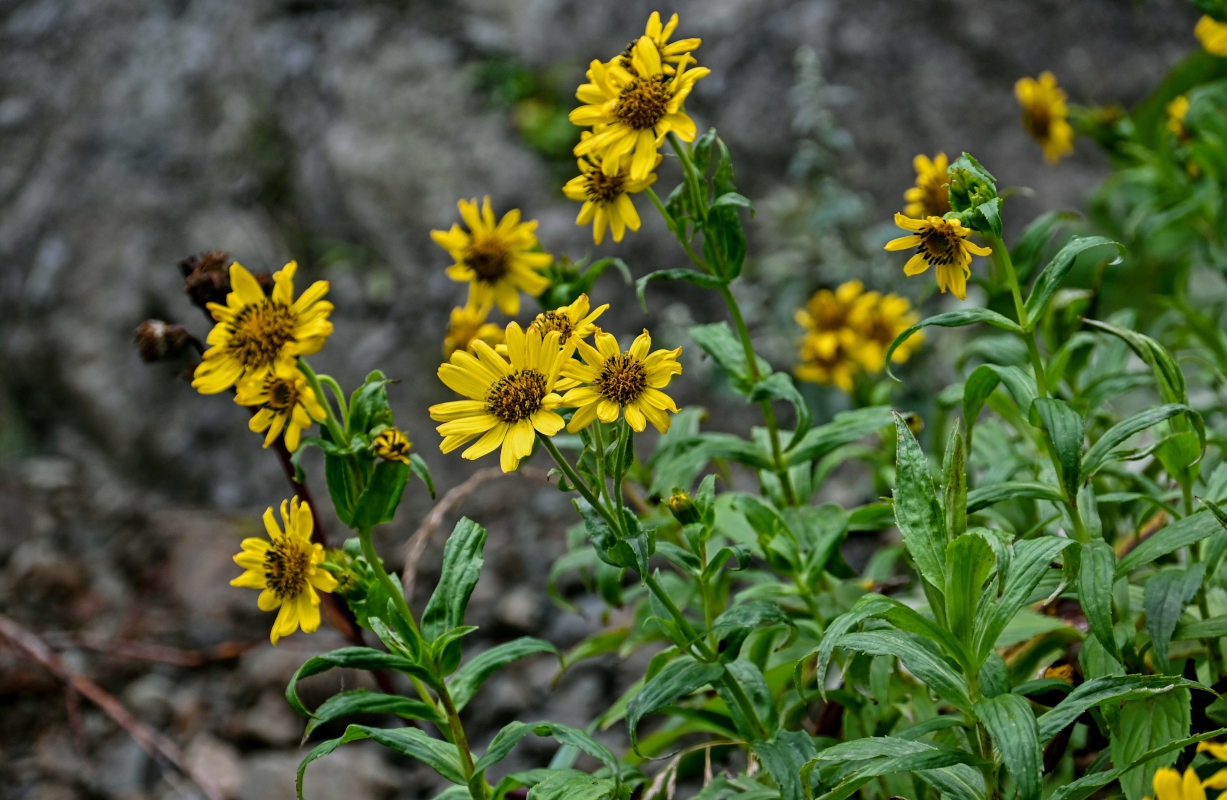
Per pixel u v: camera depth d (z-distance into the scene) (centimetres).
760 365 212
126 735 338
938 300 425
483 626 359
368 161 491
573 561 238
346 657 151
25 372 496
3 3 590
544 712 329
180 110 523
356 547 167
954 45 500
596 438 154
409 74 507
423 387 448
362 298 475
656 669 176
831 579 220
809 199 473
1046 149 351
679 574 272
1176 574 157
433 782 318
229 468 452
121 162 518
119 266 497
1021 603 135
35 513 439
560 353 153
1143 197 388
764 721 170
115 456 470
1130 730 152
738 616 163
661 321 450
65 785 324
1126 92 496
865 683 186
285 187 502
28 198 527
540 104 501
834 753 140
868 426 217
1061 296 232
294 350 154
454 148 492
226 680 354
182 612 385
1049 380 207
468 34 516
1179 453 167
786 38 504
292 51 521
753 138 492
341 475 159
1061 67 498
